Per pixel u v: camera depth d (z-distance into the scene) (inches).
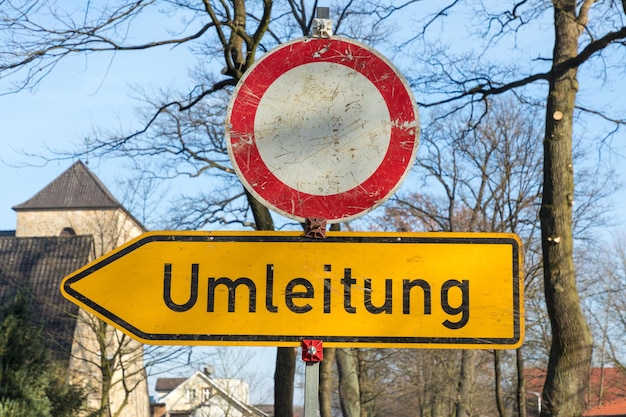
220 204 677.3
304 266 131.6
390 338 129.4
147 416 1845.5
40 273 1382.9
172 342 131.3
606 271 1330.0
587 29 421.1
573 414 377.1
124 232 1322.6
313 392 128.8
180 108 496.7
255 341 130.3
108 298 132.6
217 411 1779.0
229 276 132.0
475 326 129.4
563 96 401.4
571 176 396.5
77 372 1102.4
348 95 135.2
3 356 620.7
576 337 381.7
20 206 2219.5
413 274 130.6
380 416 1692.9
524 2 452.8
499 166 864.3
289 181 133.9
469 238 131.2
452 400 1243.8
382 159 134.0
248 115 135.1
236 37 436.8
